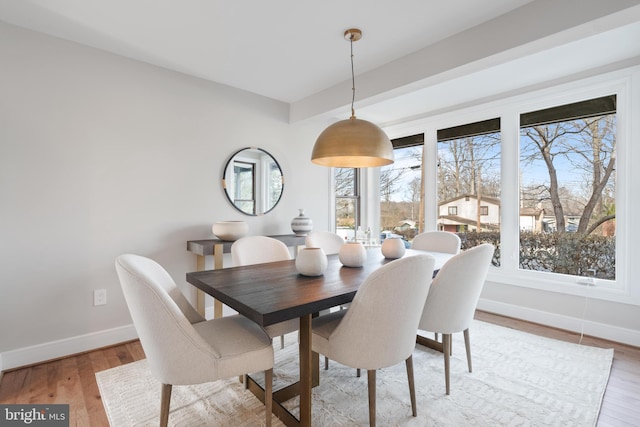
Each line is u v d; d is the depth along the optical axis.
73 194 2.40
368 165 2.50
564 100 2.96
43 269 2.29
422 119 4.08
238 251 2.40
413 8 1.99
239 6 1.97
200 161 3.06
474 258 1.81
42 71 2.27
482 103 3.51
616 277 2.70
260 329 1.70
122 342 2.60
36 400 1.83
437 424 1.62
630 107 2.60
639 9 1.61
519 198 3.29
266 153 3.56
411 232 4.30
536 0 1.91
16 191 2.19
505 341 2.67
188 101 2.98
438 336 2.79
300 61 2.72
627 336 2.62
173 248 2.89
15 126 2.18
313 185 4.07
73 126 2.39
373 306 1.41
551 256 3.09
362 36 2.32
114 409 1.74
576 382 2.03
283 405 1.77
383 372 2.15
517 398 1.85
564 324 2.96
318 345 1.64
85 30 2.24
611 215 2.74
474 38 2.19
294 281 1.78
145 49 2.51
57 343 2.34
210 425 1.62
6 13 2.04
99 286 2.51
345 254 2.18
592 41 2.33
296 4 1.95
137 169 2.69
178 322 1.31
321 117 3.53
